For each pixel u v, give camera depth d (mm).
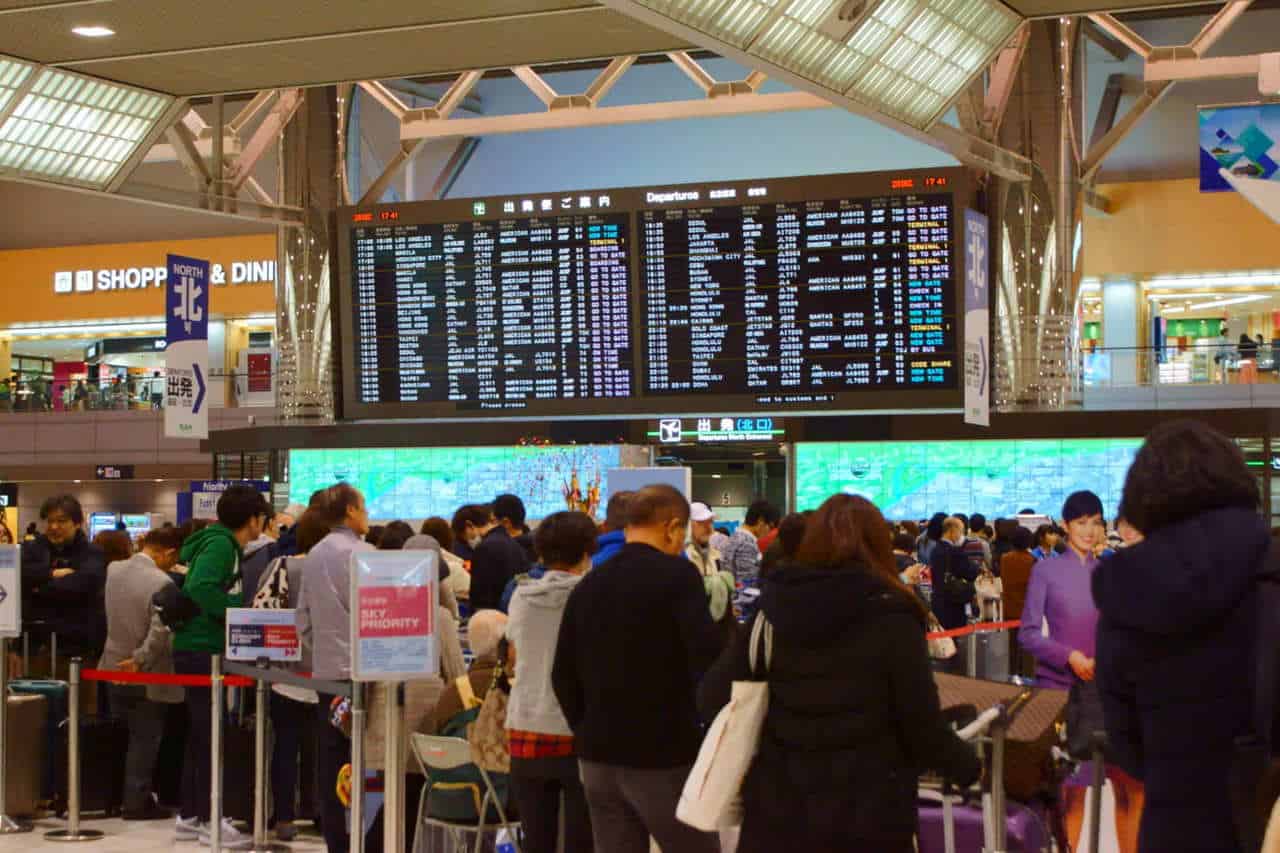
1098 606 3441
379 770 6801
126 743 9117
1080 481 17547
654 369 16891
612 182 29625
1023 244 17578
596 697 4918
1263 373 23250
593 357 17016
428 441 18000
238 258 33469
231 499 8180
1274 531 3818
